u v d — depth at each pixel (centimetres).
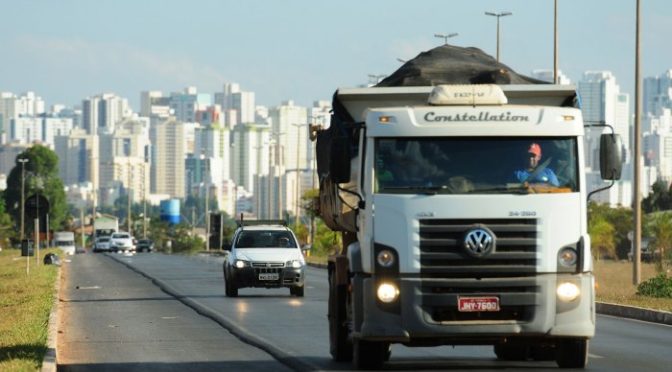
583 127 4369
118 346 5725
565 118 4347
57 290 10375
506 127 4338
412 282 4225
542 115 4353
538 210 4250
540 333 4234
